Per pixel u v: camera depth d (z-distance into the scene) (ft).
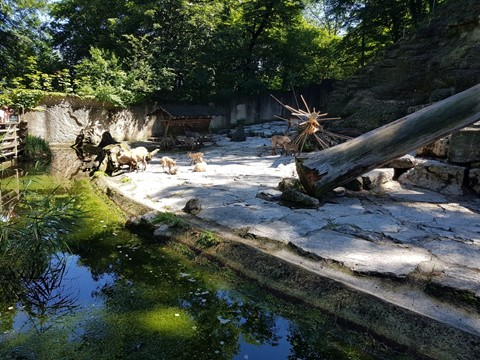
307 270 10.29
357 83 44.01
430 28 38.81
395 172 21.44
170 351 7.90
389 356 7.64
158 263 12.46
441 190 19.13
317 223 14.10
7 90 42.98
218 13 56.03
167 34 53.47
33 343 8.08
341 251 11.38
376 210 15.89
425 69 37.04
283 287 10.10
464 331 7.51
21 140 36.70
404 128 16.49
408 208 16.14
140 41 51.72
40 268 11.12
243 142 45.01
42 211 12.40
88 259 12.78
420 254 11.12
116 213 17.97
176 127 41.81
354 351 7.94
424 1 54.08
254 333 8.67
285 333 8.65
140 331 8.60
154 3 50.37
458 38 35.68
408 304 8.68
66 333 8.48
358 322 8.47
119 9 55.52
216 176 24.22
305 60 65.92
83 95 44.62
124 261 12.60
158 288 10.73
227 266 11.62
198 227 14.15
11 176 27.86
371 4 55.42
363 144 16.85
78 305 9.75
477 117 15.51
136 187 21.27
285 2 59.98
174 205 17.35
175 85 56.39
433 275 9.71
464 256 10.94
